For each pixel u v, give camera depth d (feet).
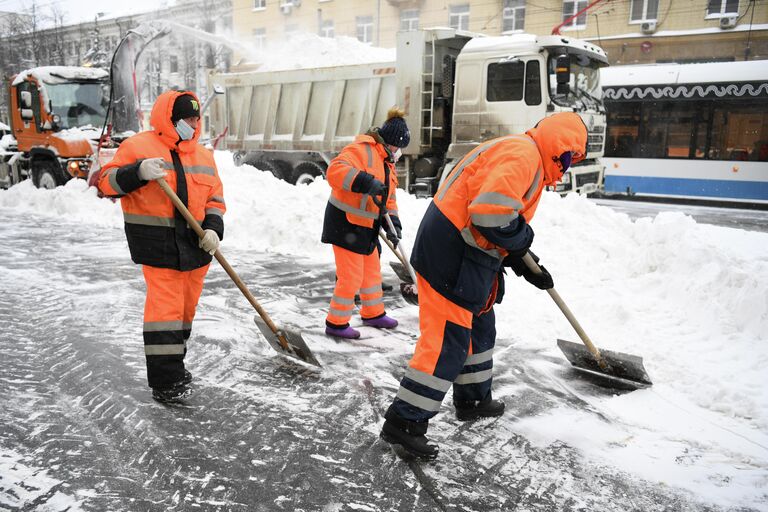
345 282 14.52
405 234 25.02
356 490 8.48
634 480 8.87
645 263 18.54
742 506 8.27
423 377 9.09
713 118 48.03
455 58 38.04
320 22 108.27
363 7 103.24
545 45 32.78
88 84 41.50
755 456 9.46
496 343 14.47
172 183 10.61
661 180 50.42
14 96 41.78
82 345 13.88
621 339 14.20
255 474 8.80
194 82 109.09
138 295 18.15
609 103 51.93
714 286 15.65
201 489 8.41
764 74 45.93
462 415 10.62
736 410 10.88
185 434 9.90
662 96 49.70
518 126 34.06
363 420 10.53
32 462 8.96
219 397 11.31
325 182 30.30
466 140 35.94
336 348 14.08
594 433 10.23
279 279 20.52
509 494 8.48
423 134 37.11
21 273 20.70
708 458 9.48
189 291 11.51
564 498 8.41
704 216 40.93
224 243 26.48
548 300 17.06
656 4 78.64
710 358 13.00
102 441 9.64
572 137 8.88
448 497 8.37
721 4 75.25
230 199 30.12
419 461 9.25
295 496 8.30
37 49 126.52
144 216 10.53
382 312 15.69
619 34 81.05
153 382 10.92
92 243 26.27
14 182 43.68
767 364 12.42
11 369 12.48
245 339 14.51
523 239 8.66
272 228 26.53
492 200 8.32
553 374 12.73
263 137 46.37
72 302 17.31
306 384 12.01
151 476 8.70
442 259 9.00
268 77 45.16
